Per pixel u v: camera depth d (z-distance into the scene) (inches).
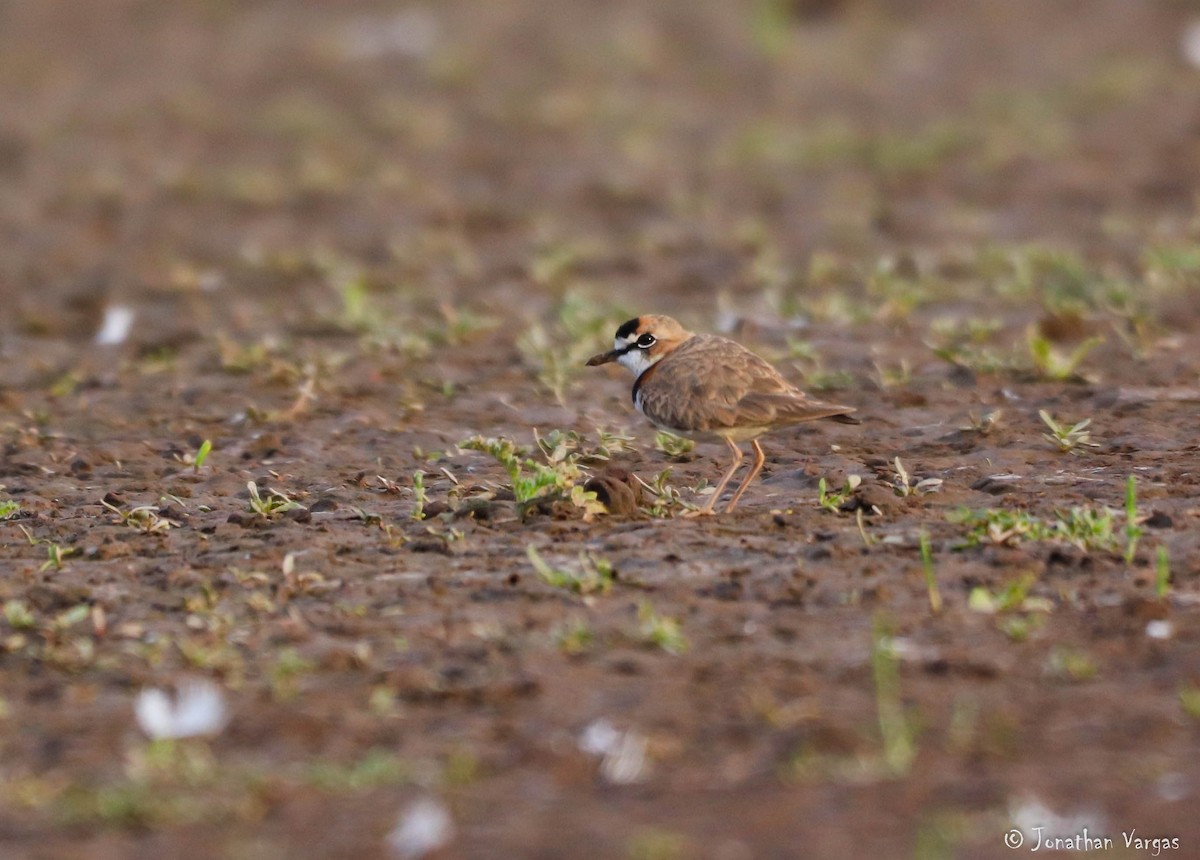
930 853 271.9
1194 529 431.5
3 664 371.6
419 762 316.8
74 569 434.0
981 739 318.0
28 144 1267.2
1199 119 1237.1
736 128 1295.5
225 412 619.2
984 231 956.0
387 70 1513.3
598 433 555.2
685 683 348.2
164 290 861.2
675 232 973.2
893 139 1210.6
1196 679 340.8
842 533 439.5
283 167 1186.0
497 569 421.7
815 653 361.4
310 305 817.5
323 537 453.7
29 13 1710.1
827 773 306.8
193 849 285.6
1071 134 1218.6
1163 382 608.4
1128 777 300.7
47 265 930.1
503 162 1197.1
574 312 738.8
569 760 315.0
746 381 467.2
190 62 1552.7
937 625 374.3
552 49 1579.7
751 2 1710.1
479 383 645.3
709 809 293.7
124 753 326.0
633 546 434.3
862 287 818.8
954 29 1628.9
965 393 604.4
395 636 378.9
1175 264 797.9
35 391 661.9
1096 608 380.2
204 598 405.4
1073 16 1637.6
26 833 293.7
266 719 337.1
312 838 288.2
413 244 960.9
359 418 596.4
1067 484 481.1
